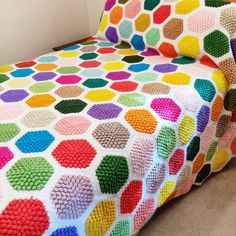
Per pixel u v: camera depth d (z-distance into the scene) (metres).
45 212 0.75
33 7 2.26
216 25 1.38
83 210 0.82
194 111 1.22
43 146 0.93
